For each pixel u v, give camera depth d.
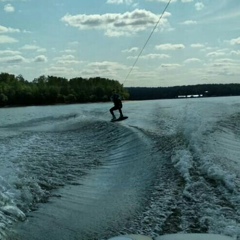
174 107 40.59
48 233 6.89
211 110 31.36
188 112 29.33
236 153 12.55
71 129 24.06
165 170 10.68
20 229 7.03
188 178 9.51
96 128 22.69
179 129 17.72
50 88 91.69
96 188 9.84
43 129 25.80
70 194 9.33
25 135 21.92
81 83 94.62
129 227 7.06
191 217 7.22
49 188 9.80
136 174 10.88
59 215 7.84
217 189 8.62
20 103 91.06
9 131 25.36
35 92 91.38
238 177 9.24
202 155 11.48
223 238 4.38
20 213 7.62
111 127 21.70
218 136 16.09
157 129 19.12
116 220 7.45
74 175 11.27
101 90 91.12
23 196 8.64
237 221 6.82
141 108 43.09
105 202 8.60
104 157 14.07
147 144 14.72
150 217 7.43
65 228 7.15
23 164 12.41
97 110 43.84
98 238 6.69
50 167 12.23
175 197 8.40
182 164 10.70
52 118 36.12
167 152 12.84
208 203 7.79
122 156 13.84
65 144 17.61
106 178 10.81
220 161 10.99
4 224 7.05
